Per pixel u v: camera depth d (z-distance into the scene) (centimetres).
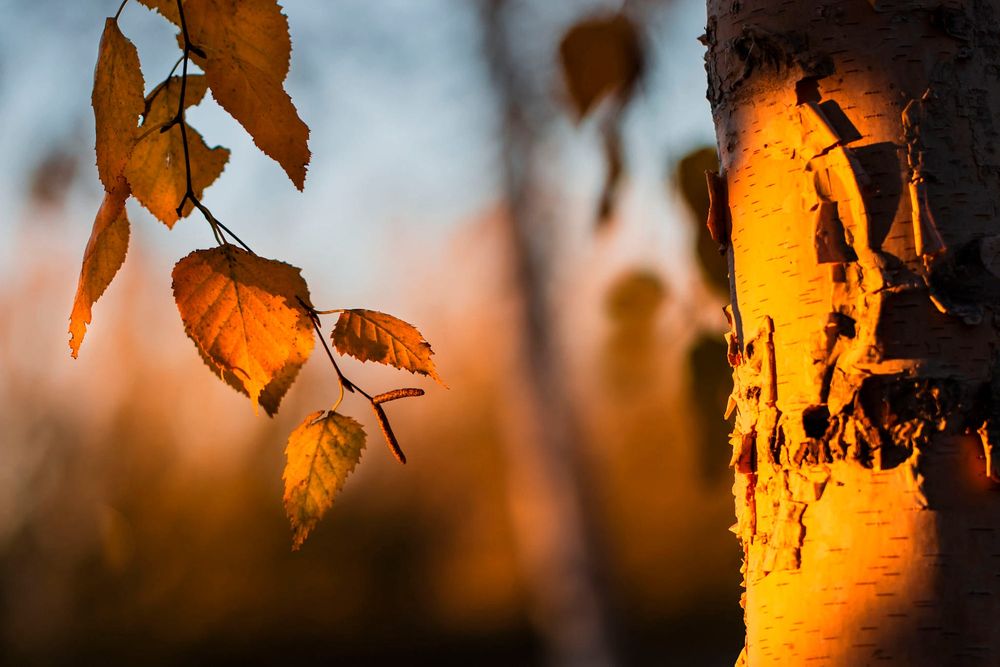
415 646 691
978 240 109
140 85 109
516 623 684
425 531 682
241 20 110
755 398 112
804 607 110
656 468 286
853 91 111
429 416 653
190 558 550
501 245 443
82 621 526
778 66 112
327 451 113
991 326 109
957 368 109
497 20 345
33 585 483
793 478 111
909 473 109
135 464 454
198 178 114
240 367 111
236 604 604
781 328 111
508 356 464
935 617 108
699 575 659
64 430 405
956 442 109
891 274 109
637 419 275
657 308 155
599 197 148
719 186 114
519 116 359
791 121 111
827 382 110
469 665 697
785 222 111
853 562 109
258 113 110
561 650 463
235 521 571
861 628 109
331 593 662
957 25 110
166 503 505
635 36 142
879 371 109
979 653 108
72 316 111
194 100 113
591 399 471
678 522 632
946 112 110
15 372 358
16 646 516
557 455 464
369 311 112
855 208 110
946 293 109
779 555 111
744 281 112
